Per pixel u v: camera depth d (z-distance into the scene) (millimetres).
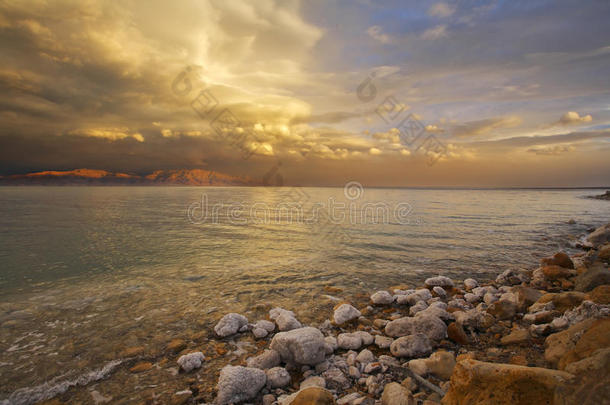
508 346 5109
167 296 8258
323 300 8055
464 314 6180
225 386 3855
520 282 9578
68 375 4543
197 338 5801
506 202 60625
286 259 12852
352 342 5301
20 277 10016
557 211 38438
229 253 13977
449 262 12469
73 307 7410
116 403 3891
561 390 2502
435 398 3658
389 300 7719
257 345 5531
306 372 4492
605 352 2664
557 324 5262
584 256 12180
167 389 4172
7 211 35969
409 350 4941
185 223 25484
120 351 5277
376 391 3941
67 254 13547
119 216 30875
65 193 100250
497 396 2809
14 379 4438
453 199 74062
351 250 14719
